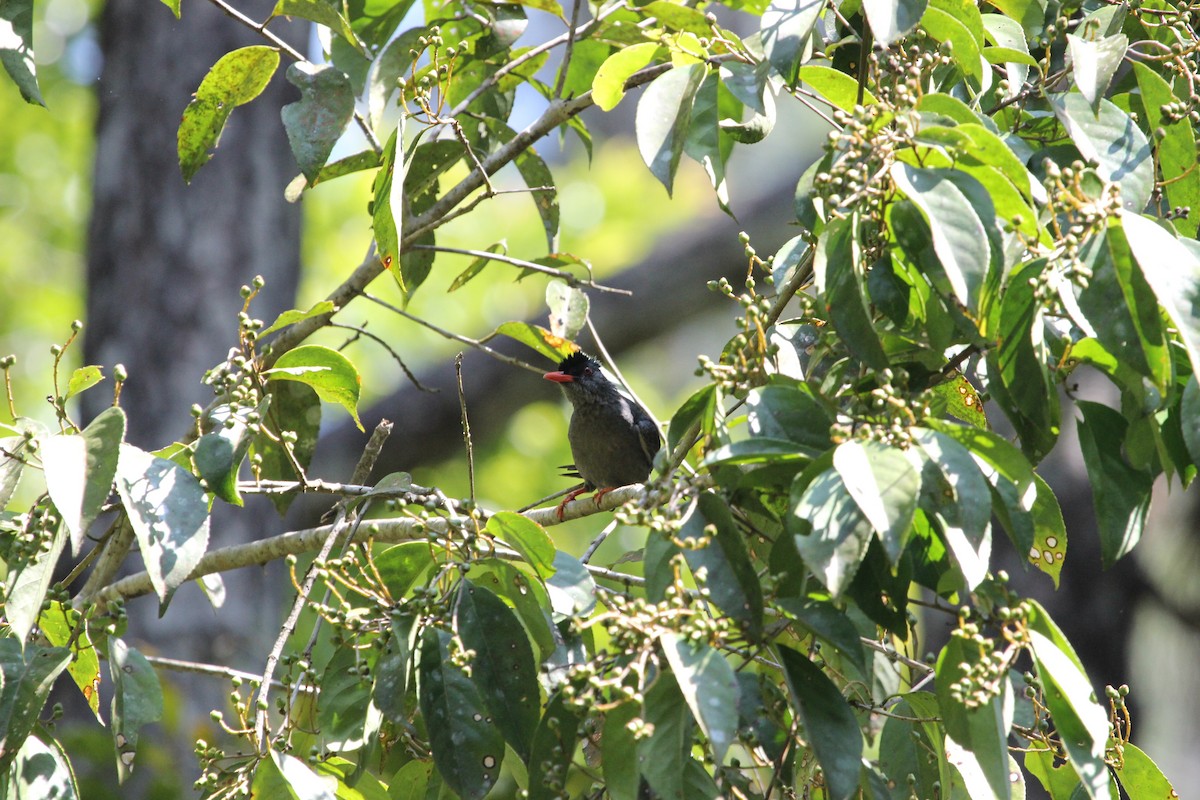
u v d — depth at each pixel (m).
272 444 9.92
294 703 7.77
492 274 25.23
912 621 6.92
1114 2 8.19
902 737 7.31
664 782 5.47
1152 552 15.34
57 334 23.80
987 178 5.70
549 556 7.09
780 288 7.69
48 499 6.89
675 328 23.88
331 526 8.42
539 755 6.07
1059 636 5.45
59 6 22.47
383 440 8.41
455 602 6.80
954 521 5.30
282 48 8.40
